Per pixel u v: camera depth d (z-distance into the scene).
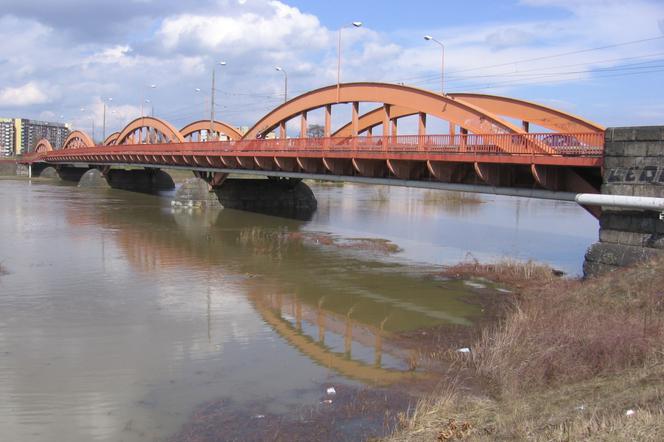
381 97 34.47
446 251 31.06
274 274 24.17
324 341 15.33
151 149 63.62
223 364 13.41
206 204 54.22
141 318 17.14
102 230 37.06
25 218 42.06
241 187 55.75
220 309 18.38
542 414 9.11
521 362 12.13
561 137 22.09
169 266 25.42
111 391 11.78
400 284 22.53
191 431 10.07
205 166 53.72
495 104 32.06
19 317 16.94
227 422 10.41
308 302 19.59
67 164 104.88
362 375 12.80
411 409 10.86
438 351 14.47
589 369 11.36
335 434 9.86
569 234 39.12
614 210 19.16
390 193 82.69
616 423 7.59
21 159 119.56
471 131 28.20
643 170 18.56
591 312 15.36
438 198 74.44
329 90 39.56
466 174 27.92
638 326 13.11
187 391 11.81
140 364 13.32
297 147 39.19
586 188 22.22
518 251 31.47
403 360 13.79
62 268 24.28
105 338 15.18
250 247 31.39
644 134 18.50
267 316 17.70
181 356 13.91
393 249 31.31
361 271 25.08
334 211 54.69
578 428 7.71
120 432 10.04
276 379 12.51
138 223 41.66
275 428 10.14
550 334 13.14
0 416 10.61
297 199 57.66
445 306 19.22
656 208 17.55
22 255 26.95
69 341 14.88
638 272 17.17
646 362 11.05
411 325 17.00
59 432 10.03
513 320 15.56
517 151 23.84
